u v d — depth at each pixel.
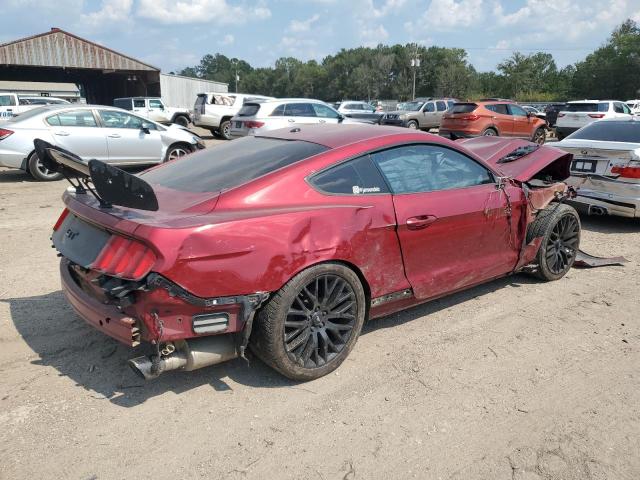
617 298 4.85
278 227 3.01
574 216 5.16
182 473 2.56
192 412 3.03
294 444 2.78
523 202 4.60
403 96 107.50
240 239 2.88
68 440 2.76
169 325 2.81
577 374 3.54
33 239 6.39
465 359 3.70
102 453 2.67
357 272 3.47
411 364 3.62
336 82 133.38
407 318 4.36
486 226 4.28
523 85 90.75
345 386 3.33
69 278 3.39
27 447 2.70
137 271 2.69
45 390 3.19
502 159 5.07
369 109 28.98
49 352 3.64
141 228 2.74
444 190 4.00
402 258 3.69
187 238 2.74
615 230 7.51
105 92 49.03
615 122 7.89
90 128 10.88
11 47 36.88
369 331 4.11
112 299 2.82
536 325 4.27
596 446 2.83
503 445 2.82
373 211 3.46
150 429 2.87
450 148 4.14
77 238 3.21
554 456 2.74
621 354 3.82
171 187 3.48
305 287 3.15
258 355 3.21
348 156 3.54
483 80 99.06
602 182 7.11
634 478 2.60
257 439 2.81
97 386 3.26
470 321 4.32
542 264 4.99
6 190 9.77
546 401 3.22
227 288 2.87
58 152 3.07
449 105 27.03
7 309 4.30
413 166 3.88
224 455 2.69
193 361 3.00
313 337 3.28
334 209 3.28
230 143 4.23
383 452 2.74
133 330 2.79
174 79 45.56
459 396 3.25
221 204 3.10
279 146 3.78
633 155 6.87
